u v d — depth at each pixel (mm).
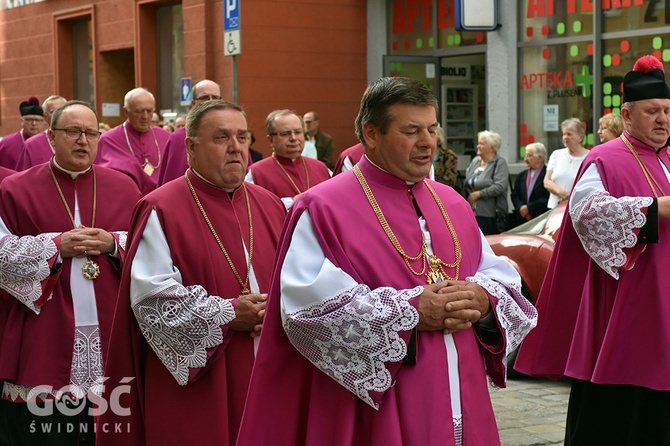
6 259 6297
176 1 20859
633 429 6348
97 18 22969
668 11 14148
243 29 18312
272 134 9492
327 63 19078
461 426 4238
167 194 5543
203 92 9797
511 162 16484
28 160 10492
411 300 4102
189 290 5281
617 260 6129
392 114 4238
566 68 15664
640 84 6414
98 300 6504
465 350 4305
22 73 25656
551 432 7738
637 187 6336
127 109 10750
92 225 6770
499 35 16469
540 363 6707
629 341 6207
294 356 4320
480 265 4582
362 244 4238
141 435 5531
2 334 6555
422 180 4508
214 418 5309
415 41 18656
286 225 4371
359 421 4199
